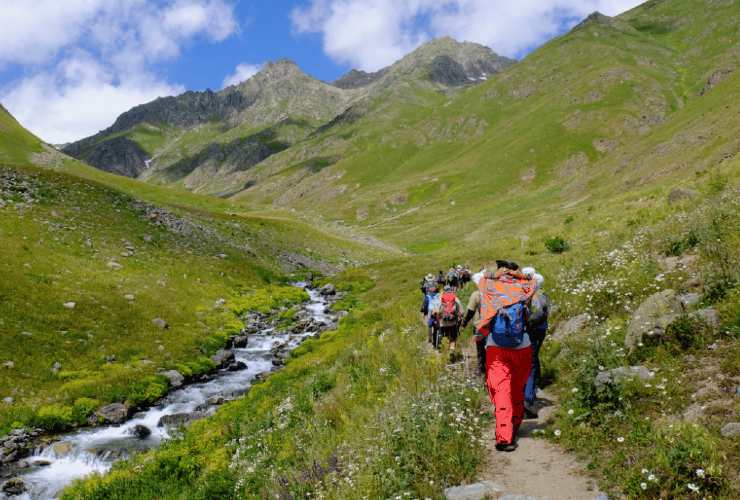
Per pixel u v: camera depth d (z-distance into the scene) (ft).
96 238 118.11
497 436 21.63
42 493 42.32
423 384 29.96
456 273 77.77
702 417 19.08
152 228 144.56
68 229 115.44
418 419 23.61
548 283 49.42
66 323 75.92
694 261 34.76
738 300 25.22
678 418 19.72
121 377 66.54
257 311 116.16
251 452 36.14
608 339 28.63
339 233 276.62
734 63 625.41
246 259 159.43
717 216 40.60
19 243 96.68
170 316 91.97
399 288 127.13
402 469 20.84
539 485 18.69
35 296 79.00
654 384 22.45
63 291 84.69
